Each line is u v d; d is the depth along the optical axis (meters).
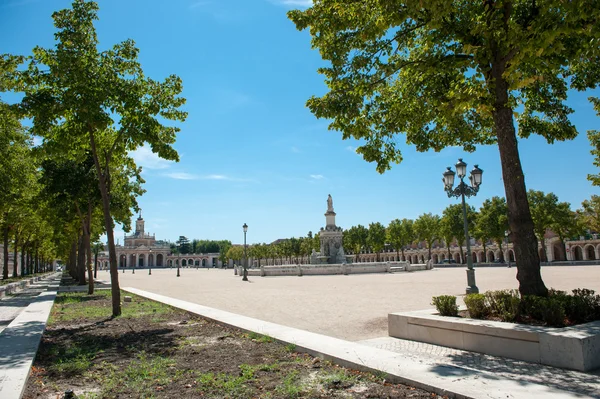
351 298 19.91
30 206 25.83
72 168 23.91
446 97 10.67
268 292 25.66
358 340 10.32
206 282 42.59
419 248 118.38
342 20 10.66
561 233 62.81
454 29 9.80
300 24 11.23
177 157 16.31
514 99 12.97
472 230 76.75
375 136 13.05
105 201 15.47
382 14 9.18
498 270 48.47
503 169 9.82
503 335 8.02
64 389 6.30
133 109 14.93
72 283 40.53
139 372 7.04
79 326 12.80
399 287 25.41
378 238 102.94
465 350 8.76
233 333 10.81
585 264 55.50
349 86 11.31
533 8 9.36
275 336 9.60
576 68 11.45
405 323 10.27
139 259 177.50
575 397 5.21
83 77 13.66
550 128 12.68
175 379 6.66
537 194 62.62
